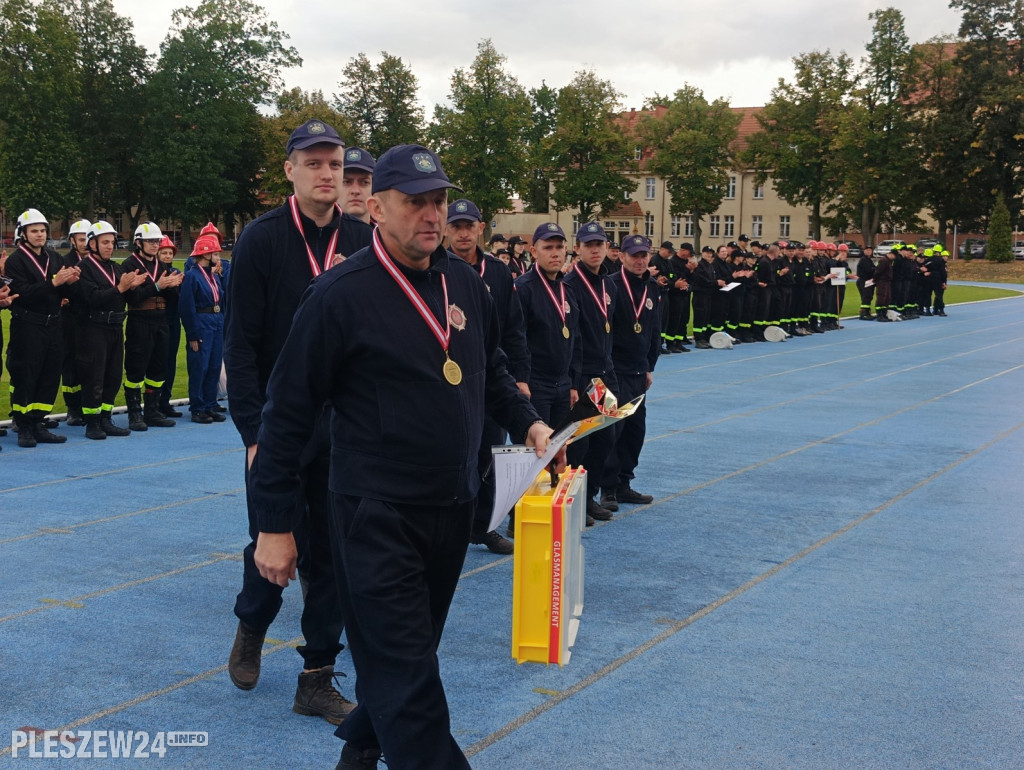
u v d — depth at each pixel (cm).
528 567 416
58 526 722
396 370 310
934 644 512
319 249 427
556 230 714
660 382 1608
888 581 616
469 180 5678
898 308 3138
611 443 756
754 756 390
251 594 434
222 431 1154
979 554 675
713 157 6588
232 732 409
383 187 307
